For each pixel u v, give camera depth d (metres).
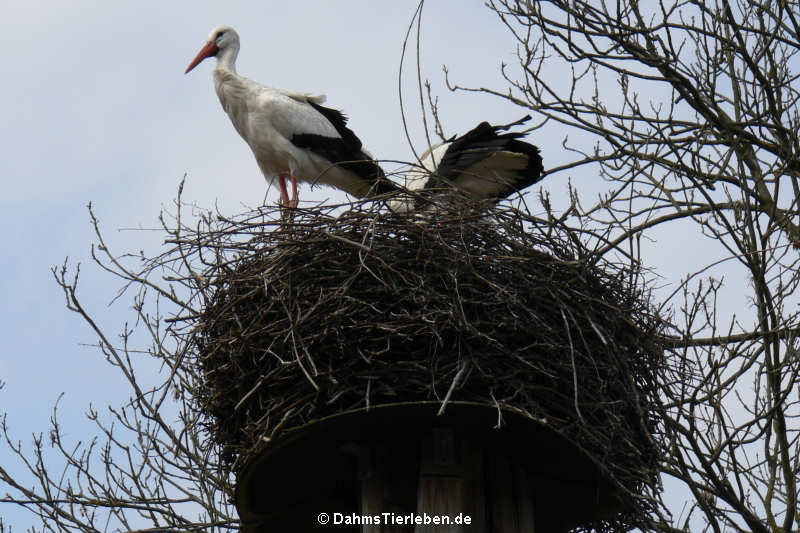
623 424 9.96
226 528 11.34
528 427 9.52
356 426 9.37
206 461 10.88
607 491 10.19
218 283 10.67
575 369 9.57
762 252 11.37
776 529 11.05
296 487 10.12
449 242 10.37
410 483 9.66
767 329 11.52
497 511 9.50
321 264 10.29
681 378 10.81
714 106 13.14
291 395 9.71
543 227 10.91
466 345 9.65
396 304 9.86
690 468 10.36
